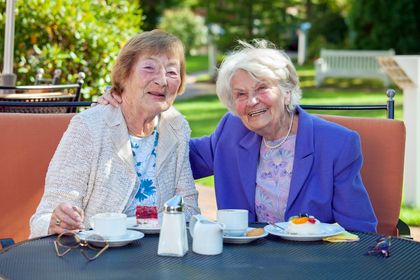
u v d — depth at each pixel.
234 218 2.58
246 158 3.24
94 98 6.93
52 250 2.42
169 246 2.35
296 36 29.48
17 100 4.96
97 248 2.44
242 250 2.45
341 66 18.59
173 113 3.25
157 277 2.12
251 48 3.13
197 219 2.45
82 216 2.69
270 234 2.68
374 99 14.66
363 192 3.10
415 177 6.29
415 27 19.33
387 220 3.38
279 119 3.12
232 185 3.31
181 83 3.20
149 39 3.06
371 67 18.36
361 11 19.59
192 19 29.75
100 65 6.99
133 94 3.05
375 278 2.13
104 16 7.47
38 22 6.98
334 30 25.52
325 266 2.25
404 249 2.47
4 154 3.32
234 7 21.41
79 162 2.98
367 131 3.45
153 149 3.15
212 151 3.44
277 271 2.19
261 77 3.04
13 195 3.32
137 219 2.71
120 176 3.03
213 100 15.76
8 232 3.31
